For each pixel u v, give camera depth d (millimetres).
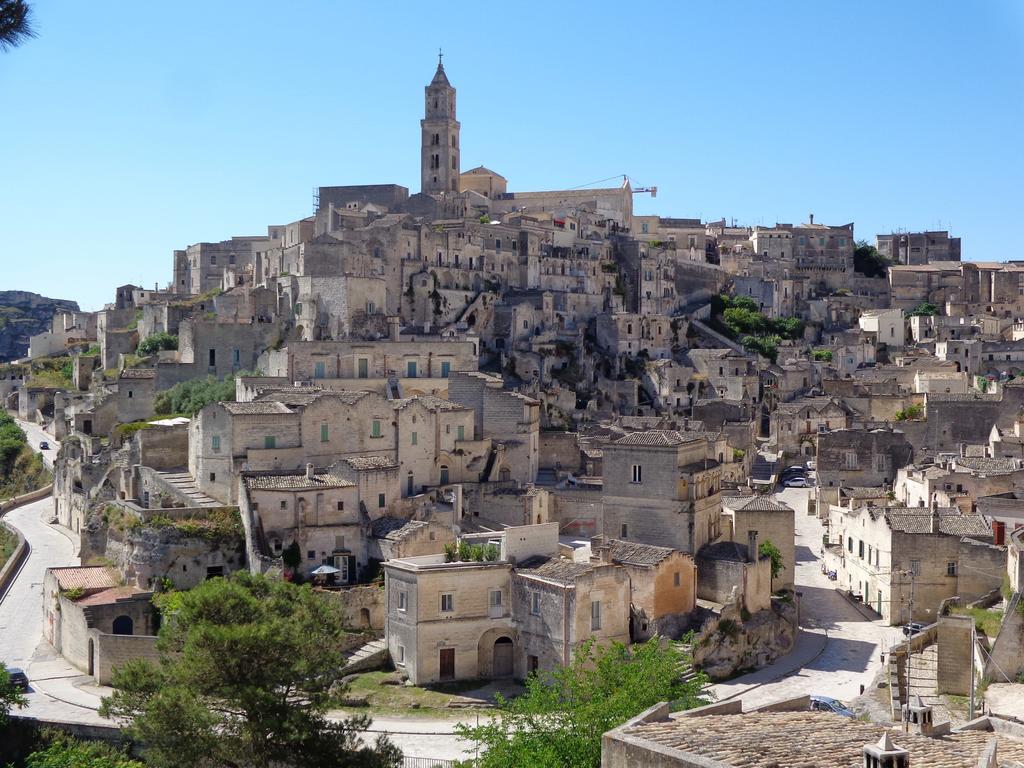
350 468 119750
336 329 190750
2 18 48719
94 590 112125
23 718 89812
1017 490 132875
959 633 86500
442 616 101375
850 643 112812
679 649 97000
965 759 45094
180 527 114125
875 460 173625
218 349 175625
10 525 159375
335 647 82250
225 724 73438
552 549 108875
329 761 72812
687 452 118938
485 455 142250
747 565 111312
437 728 90688
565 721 67500
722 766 41875
